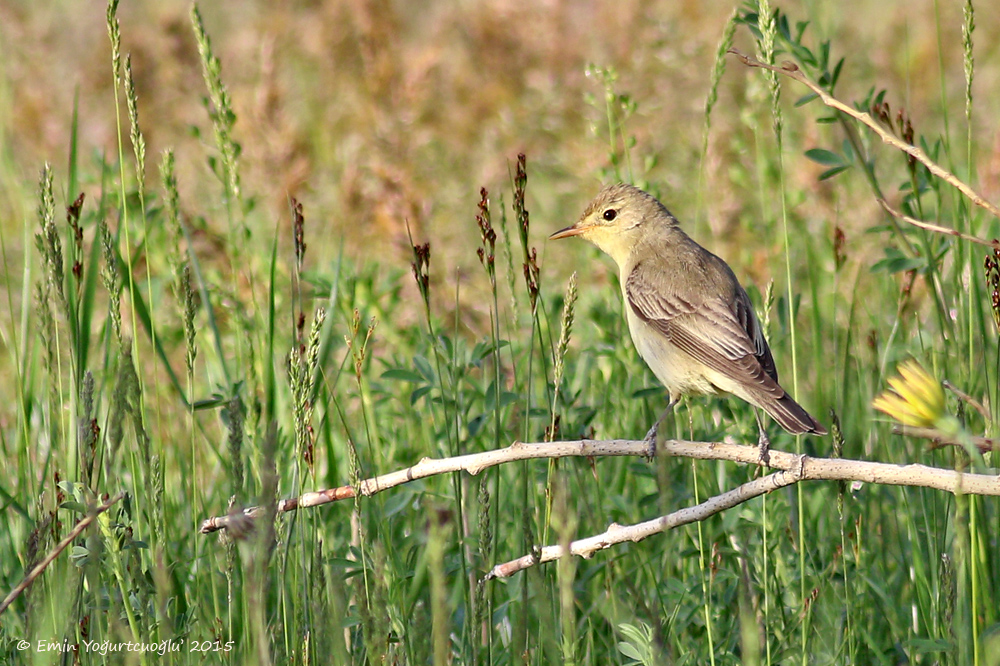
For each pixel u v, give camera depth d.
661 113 19.42
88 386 7.61
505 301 16.12
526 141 20.05
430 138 20.14
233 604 9.52
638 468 10.34
